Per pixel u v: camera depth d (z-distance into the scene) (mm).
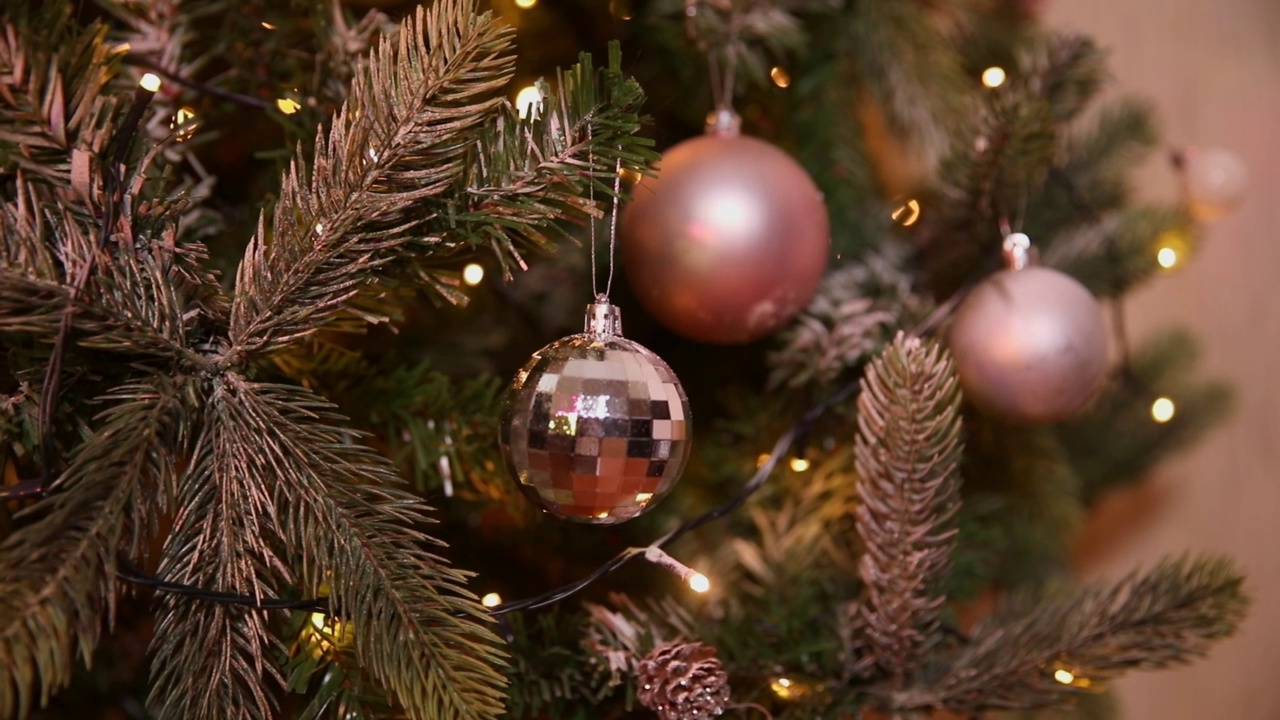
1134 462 894
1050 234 796
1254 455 1023
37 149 535
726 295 655
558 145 562
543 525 706
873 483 632
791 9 732
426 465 643
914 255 761
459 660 550
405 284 582
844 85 786
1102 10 989
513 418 574
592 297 724
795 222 655
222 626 554
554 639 642
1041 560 834
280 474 552
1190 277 1014
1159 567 673
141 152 558
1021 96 694
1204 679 1000
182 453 553
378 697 583
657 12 703
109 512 521
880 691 663
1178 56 1012
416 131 541
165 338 544
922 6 805
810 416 674
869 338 715
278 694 644
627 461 564
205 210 629
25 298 521
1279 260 1026
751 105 759
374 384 646
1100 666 658
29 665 501
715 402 756
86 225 544
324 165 546
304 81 624
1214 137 1019
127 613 672
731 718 647
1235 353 1022
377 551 552
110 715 681
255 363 570
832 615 685
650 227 654
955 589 736
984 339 680
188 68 633
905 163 856
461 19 539
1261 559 1019
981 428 776
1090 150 823
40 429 529
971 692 659
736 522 730
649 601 665
